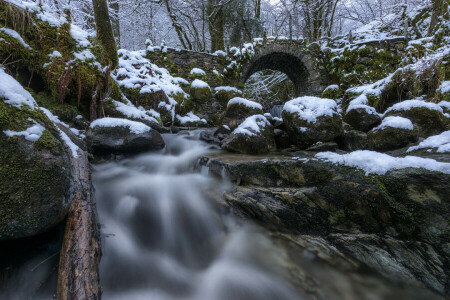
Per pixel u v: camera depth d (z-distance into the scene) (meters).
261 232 2.35
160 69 8.41
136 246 2.28
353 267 1.86
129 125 3.63
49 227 1.55
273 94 17.27
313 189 2.19
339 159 2.21
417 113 4.11
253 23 13.61
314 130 4.12
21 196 1.41
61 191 1.61
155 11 14.41
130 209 2.61
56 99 3.76
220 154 3.73
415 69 6.06
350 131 4.39
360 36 11.00
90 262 1.48
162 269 2.10
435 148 2.36
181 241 2.48
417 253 1.67
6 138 1.45
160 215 2.65
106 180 2.97
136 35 14.63
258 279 2.03
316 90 10.52
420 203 1.70
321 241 2.03
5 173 1.38
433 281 1.59
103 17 5.22
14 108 1.62
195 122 7.48
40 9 3.92
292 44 10.70
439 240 1.60
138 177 3.27
